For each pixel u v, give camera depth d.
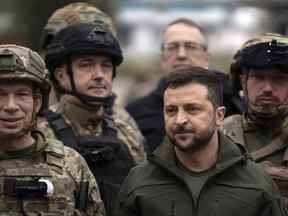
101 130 13.09
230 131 12.30
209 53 17.48
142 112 16.30
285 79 11.85
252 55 11.79
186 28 16.64
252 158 11.79
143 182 10.68
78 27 12.66
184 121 10.38
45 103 11.05
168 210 10.46
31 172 10.64
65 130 12.55
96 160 12.38
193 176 10.58
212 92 10.59
